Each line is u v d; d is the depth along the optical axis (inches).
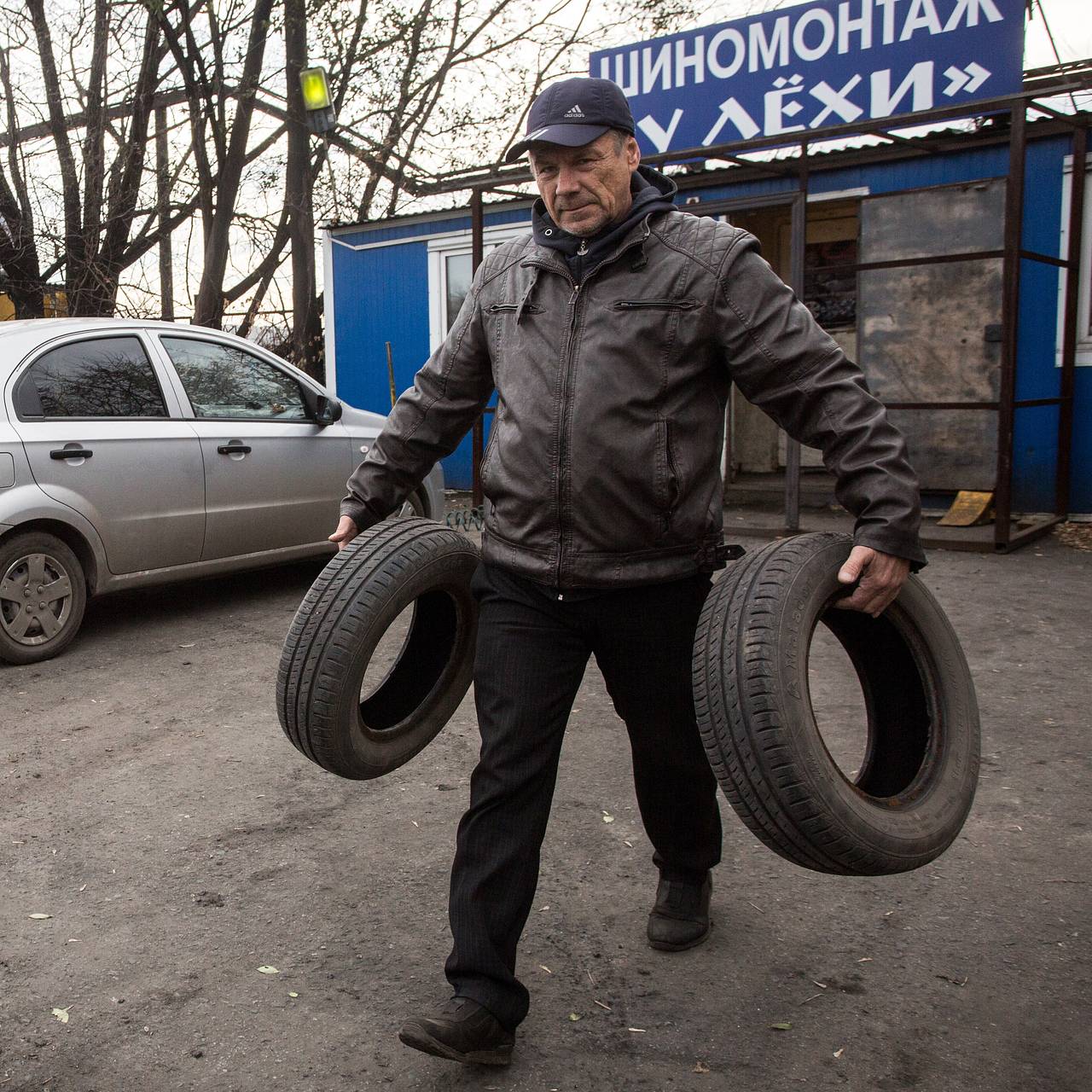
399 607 94.4
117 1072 86.4
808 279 424.2
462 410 96.5
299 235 595.8
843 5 286.8
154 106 627.8
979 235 331.3
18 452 196.7
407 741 103.3
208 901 114.8
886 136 312.0
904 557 77.9
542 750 86.0
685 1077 84.7
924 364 346.0
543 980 98.4
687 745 92.1
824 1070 85.3
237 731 168.2
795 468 315.0
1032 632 211.3
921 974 98.4
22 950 105.1
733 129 312.7
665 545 85.2
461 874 84.7
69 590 208.4
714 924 108.0
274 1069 86.6
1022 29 261.3
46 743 163.8
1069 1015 91.8
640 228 82.1
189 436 225.3
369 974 100.4
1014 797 137.3
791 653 76.2
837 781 76.4
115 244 588.7
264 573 288.0
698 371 83.0
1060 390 323.0
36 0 539.2
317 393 257.3
